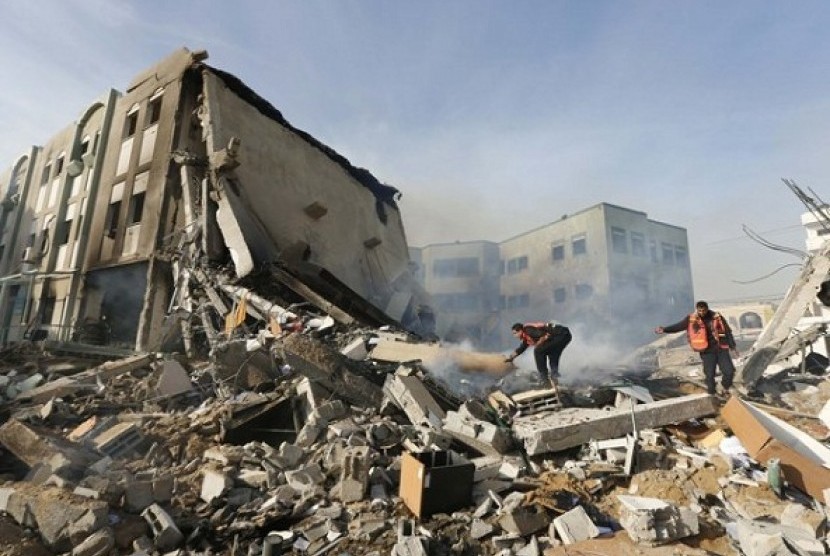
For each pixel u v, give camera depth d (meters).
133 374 8.63
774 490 3.91
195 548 3.45
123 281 16.08
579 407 6.18
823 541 3.17
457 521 3.68
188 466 4.78
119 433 5.14
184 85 15.53
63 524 3.42
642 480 4.23
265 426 5.97
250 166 14.95
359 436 5.03
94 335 15.51
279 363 7.50
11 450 4.62
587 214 32.56
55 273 16.52
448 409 6.22
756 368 7.41
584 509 3.64
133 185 15.84
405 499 3.97
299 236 15.70
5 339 18.09
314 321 9.80
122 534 3.43
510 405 6.14
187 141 15.16
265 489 4.29
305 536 3.48
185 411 6.53
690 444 5.11
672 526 3.38
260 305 10.41
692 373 8.96
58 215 19.23
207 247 12.53
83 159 18.77
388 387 6.36
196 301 11.96
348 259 18.05
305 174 17.48
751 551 3.17
